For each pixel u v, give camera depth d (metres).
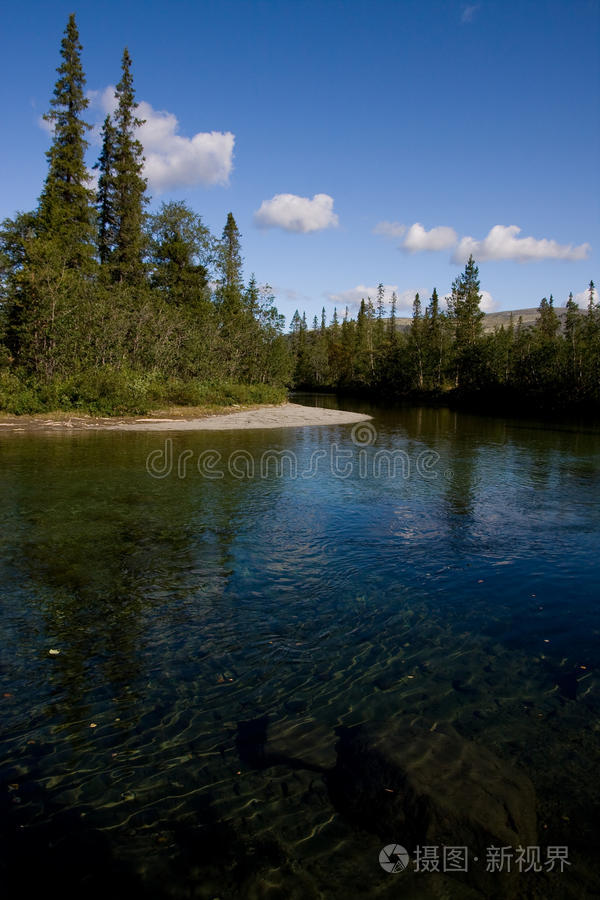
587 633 5.22
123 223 42.34
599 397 40.84
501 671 4.55
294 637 5.13
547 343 49.25
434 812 2.88
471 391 55.97
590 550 7.69
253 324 44.69
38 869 2.67
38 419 23.86
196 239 46.28
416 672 4.54
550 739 3.67
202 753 3.54
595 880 2.62
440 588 6.31
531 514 9.73
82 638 5.05
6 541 7.71
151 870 2.68
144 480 12.19
